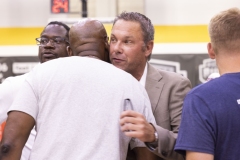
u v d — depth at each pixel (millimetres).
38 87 2367
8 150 2262
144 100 2471
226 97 2219
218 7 11203
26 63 11195
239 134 2189
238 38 2303
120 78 2438
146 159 2557
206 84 2293
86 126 2301
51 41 3945
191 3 11289
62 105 2324
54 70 2395
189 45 10984
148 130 2344
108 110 2338
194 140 2178
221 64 2346
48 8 11531
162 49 10984
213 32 2359
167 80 3049
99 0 11914
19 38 11359
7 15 11500
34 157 2289
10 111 2346
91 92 2352
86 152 2254
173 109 2965
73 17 11875
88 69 2410
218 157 2211
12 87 3100
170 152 2475
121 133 2363
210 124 2184
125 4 11883
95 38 2654
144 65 2998
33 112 2338
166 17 11289
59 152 2266
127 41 2844
